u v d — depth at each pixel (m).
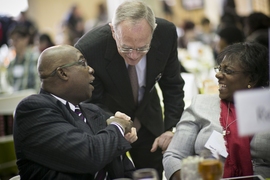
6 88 6.50
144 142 3.24
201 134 2.55
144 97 3.04
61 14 12.20
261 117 1.58
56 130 2.24
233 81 2.52
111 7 11.79
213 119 2.58
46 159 2.25
